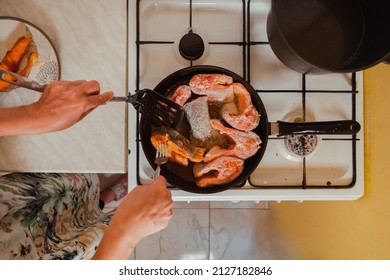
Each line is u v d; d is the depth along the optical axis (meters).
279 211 1.11
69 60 0.74
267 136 0.62
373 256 0.67
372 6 0.63
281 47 0.61
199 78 0.64
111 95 0.59
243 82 0.63
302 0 0.66
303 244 0.98
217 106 0.66
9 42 0.70
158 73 0.71
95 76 0.74
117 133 0.74
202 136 0.64
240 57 0.70
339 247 0.79
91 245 0.79
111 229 0.58
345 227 0.77
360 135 0.69
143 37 0.71
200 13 0.71
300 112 0.70
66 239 0.78
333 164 0.70
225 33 0.71
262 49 0.70
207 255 1.17
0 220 0.63
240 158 0.64
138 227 0.58
